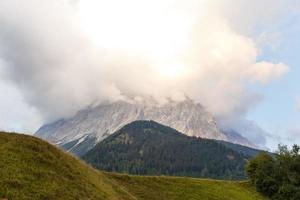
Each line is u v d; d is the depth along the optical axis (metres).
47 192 34.28
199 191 81.06
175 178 83.88
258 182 105.25
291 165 108.50
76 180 39.59
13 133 43.12
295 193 101.62
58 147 45.97
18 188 33.12
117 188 53.66
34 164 38.03
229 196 85.44
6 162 36.34
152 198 67.25
